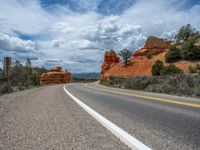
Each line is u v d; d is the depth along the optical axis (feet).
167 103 32.22
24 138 12.69
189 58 183.11
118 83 128.16
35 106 27.94
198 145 11.46
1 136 13.14
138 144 11.55
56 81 327.26
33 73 143.43
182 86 57.67
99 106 28.40
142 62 233.96
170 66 151.12
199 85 54.29
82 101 35.32
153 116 20.66
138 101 35.37
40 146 11.19
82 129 15.03
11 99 37.63
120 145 11.37
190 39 189.47
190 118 19.61
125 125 16.44
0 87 65.10
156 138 12.80
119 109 25.58
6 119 18.70
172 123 17.37
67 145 11.36
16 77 106.52
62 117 19.77
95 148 10.87
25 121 17.83
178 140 12.42
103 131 14.47
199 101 35.24
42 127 15.62
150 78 89.25
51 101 34.73
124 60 246.06
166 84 67.31
